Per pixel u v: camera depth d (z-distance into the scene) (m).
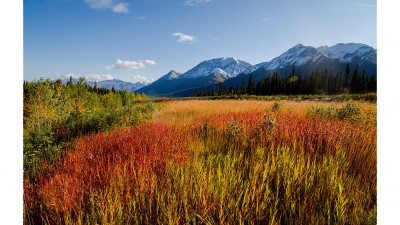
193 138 4.88
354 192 2.33
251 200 2.16
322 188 2.35
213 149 4.14
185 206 2.02
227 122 5.74
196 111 11.37
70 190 2.34
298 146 3.64
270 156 3.37
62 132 6.49
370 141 3.50
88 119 7.02
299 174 2.58
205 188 2.28
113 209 1.94
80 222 1.83
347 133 3.98
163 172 2.86
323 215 2.04
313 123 4.97
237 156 3.51
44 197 2.28
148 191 2.30
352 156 3.27
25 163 3.44
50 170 3.13
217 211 2.06
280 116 6.58
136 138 4.28
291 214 2.02
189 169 2.88
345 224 1.95
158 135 4.46
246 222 2.02
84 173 2.78
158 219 1.95
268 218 2.05
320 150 3.49
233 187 2.37
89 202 2.21
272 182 2.66
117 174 2.57
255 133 4.44
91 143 4.45
